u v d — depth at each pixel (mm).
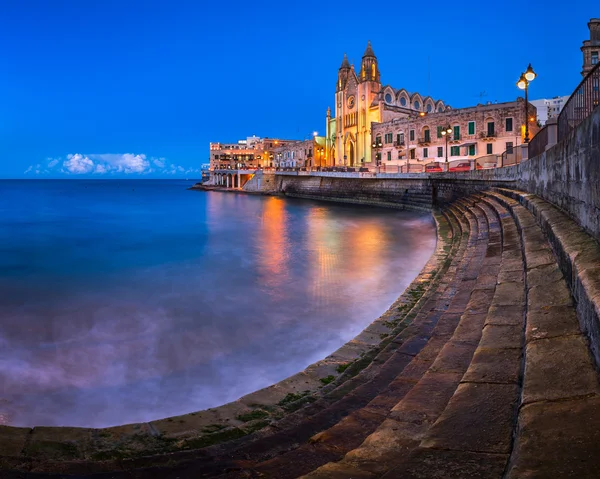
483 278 9008
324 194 71750
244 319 11711
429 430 3355
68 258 21625
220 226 37375
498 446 3014
